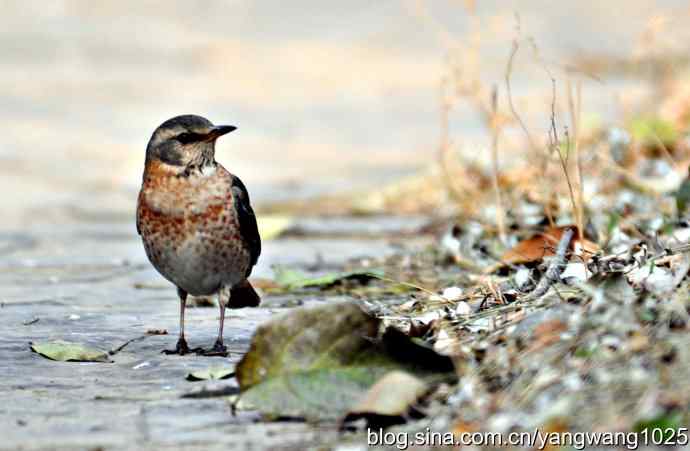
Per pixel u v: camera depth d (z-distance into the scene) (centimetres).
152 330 996
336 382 704
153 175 930
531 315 752
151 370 845
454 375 703
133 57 3362
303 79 3127
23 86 2997
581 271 872
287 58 3350
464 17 3338
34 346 898
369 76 3139
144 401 751
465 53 1828
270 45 3528
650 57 1747
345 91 2997
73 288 1241
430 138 2358
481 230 1246
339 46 3484
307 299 1134
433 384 698
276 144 2441
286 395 700
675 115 1625
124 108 2784
